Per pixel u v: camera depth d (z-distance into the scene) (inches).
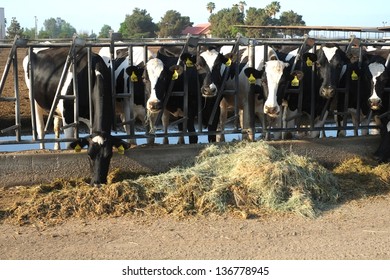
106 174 288.8
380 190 298.2
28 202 264.8
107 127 302.7
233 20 2603.3
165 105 339.3
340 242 225.6
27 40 300.2
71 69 315.0
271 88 326.0
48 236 231.1
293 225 245.8
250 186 273.1
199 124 342.3
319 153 349.7
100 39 396.5
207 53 338.0
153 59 327.3
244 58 374.3
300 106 353.1
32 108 311.1
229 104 382.0
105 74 311.6
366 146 358.6
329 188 285.1
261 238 229.8
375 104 338.6
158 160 325.7
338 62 342.3
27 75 351.3
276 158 297.9
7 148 408.2
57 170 311.4
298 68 352.2
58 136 376.5
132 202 265.1
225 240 227.3
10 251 215.5
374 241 226.8
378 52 383.9
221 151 319.6
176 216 254.7
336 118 391.9
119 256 210.2
